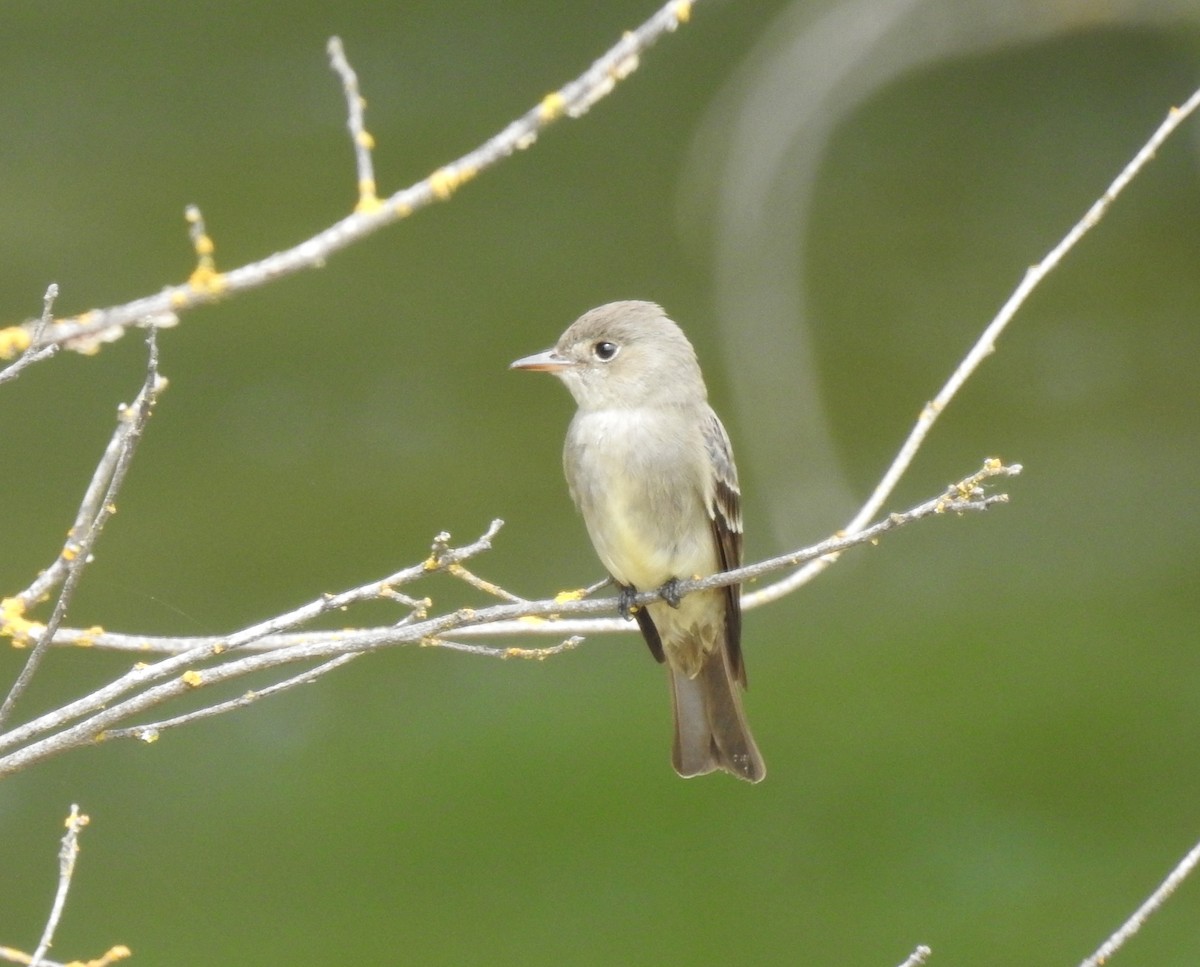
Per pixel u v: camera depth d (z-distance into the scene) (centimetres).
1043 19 1695
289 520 1583
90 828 1252
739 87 1791
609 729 1348
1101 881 1143
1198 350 1777
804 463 1603
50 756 515
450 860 1202
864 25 1619
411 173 1986
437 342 1819
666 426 799
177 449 1683
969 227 1988
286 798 1277
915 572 1538
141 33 2238
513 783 1284
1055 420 1695
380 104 2094
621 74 443
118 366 1797
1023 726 1308
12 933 1143
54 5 2262
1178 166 2027
